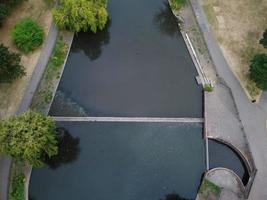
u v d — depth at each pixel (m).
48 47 44.66
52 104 42.22
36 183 38.69
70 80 43.81
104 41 46.47
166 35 47.12
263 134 40.41
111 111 42.19
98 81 43.94
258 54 41.91
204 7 47.91
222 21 46.84
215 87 43.25
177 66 45.09
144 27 47.69
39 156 36.72
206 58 45.03
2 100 41.56
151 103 42.81
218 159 40.16
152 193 38.66
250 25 46.50
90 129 41.22
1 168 38.22
